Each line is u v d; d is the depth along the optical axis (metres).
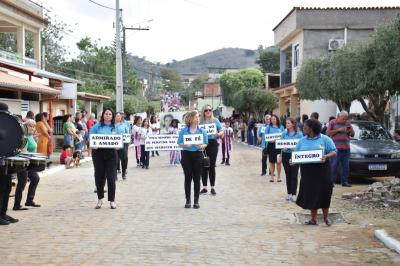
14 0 26.34
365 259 7.10
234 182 15.59
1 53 24.84
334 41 32.25
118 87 29.53
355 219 9.77
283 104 41.38
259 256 7.26
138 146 20.84
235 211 10.73
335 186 14.22
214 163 13.01
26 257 7.17
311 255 7.32
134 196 12.84
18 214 10.41
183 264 6.83
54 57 49.75
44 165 10.63
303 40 32.94
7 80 18.08
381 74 17.12
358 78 18.33
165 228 9.05
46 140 17.27
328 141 9.17
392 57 15.77
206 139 11.20
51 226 9.23
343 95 20.52
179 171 19.17
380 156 14.47
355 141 15.49
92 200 12.20
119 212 10.60
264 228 9.09
